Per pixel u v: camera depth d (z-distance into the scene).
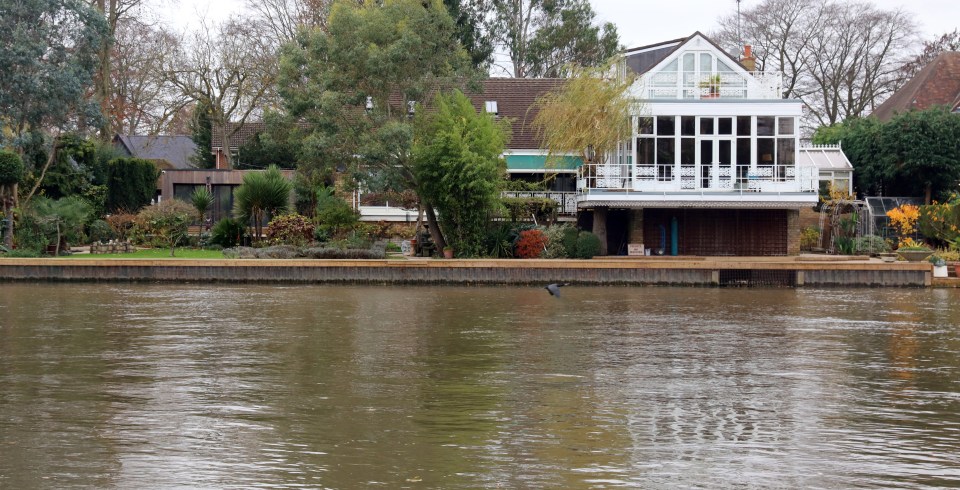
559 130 39.03
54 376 16.48
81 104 41.34
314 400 14.70
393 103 42.53
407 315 25.05
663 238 40.31
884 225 41.91
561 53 66.06
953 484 10.69
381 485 10.53
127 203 44.81
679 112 38.72
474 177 36.06
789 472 11.09
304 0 57.19
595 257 38.09
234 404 14.40
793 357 18.80
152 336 21.12
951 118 44.22
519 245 36.97
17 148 40.03
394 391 15.40
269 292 31.17
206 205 42.12
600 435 12.67
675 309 26.72
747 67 45.22
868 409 14.29
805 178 38.78
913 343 20.66
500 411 14.02
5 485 10.50
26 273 34.19
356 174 36.59
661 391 15.49
